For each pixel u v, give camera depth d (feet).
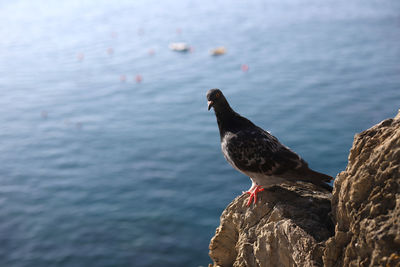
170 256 94.99
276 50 269.03
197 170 135.33
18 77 252.62
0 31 381.19
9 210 121.19
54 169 146.00
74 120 187.62
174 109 190.19
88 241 103.71
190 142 155.63
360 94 179.11
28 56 300.20
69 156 154.92
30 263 96.53
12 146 165.17
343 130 146.82
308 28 321.93
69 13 456.04
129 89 223.71
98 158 151.64
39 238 106.42
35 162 151.84
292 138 144.66
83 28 384.68
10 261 97.71
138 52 297.33
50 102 211.00
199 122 173.27
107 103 206.08
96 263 94.53
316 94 184.34
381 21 321.11
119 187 130.62
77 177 139.64
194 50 290.97
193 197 120.57
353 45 261.03
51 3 517.55
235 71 234.38
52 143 166.30
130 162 146.20
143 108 195.11
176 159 143.95
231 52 274.77
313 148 136.46
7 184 136.98
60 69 266.77
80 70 263.49
